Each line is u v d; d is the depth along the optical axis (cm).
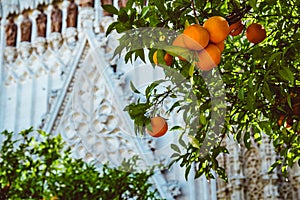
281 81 394
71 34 1550
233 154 1268
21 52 1595
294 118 399
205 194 1283
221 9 407
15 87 1578
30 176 923
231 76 447
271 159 1246
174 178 1306
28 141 937
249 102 359
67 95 1474
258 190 1248
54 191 887
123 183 895
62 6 1596
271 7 434
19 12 1630
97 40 1477
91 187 894
